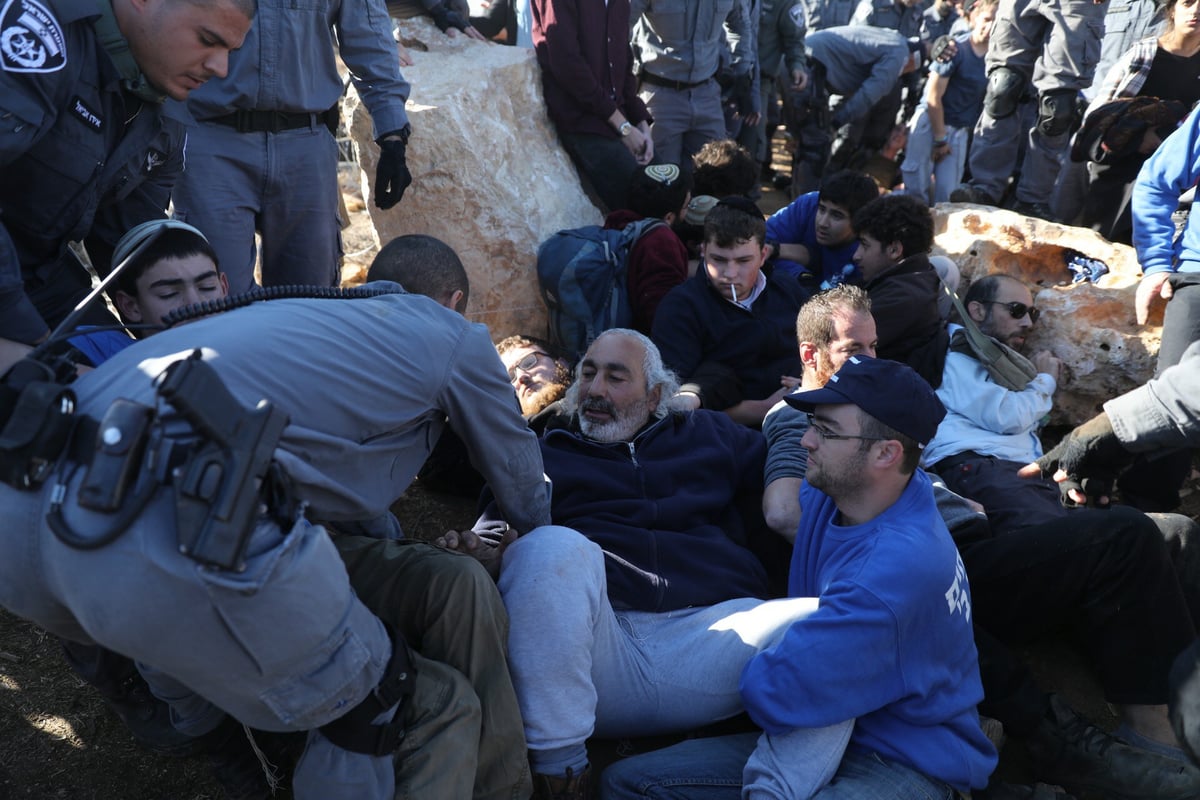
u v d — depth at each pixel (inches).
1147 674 99.8
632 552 107.5
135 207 113.0
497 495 92.7
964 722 89.7
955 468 130.9
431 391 77.7
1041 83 224.2
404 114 144.0
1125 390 158.6
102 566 58.9
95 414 61.4
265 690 65.5
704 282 152.9
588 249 166.9
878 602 84.5
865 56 268.2
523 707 88.0
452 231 171.6
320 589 64.0
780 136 355.6
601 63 189.6
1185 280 135.9
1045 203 235.1
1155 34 198.5
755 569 112.3
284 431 66.3
